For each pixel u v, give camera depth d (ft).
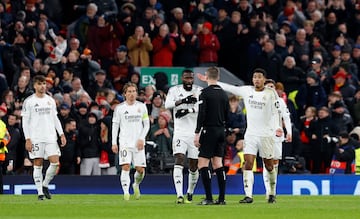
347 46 345.92
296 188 268.82
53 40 323.98
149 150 274.77
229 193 266.98
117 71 322.14
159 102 286.66
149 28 336.70
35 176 224.94
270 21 348.79
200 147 197.47
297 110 315.99
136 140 228.02
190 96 211.61
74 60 311.47
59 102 281.33
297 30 342.64
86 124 277.64
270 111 205.16
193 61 336.49
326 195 261.44
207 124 196.24
